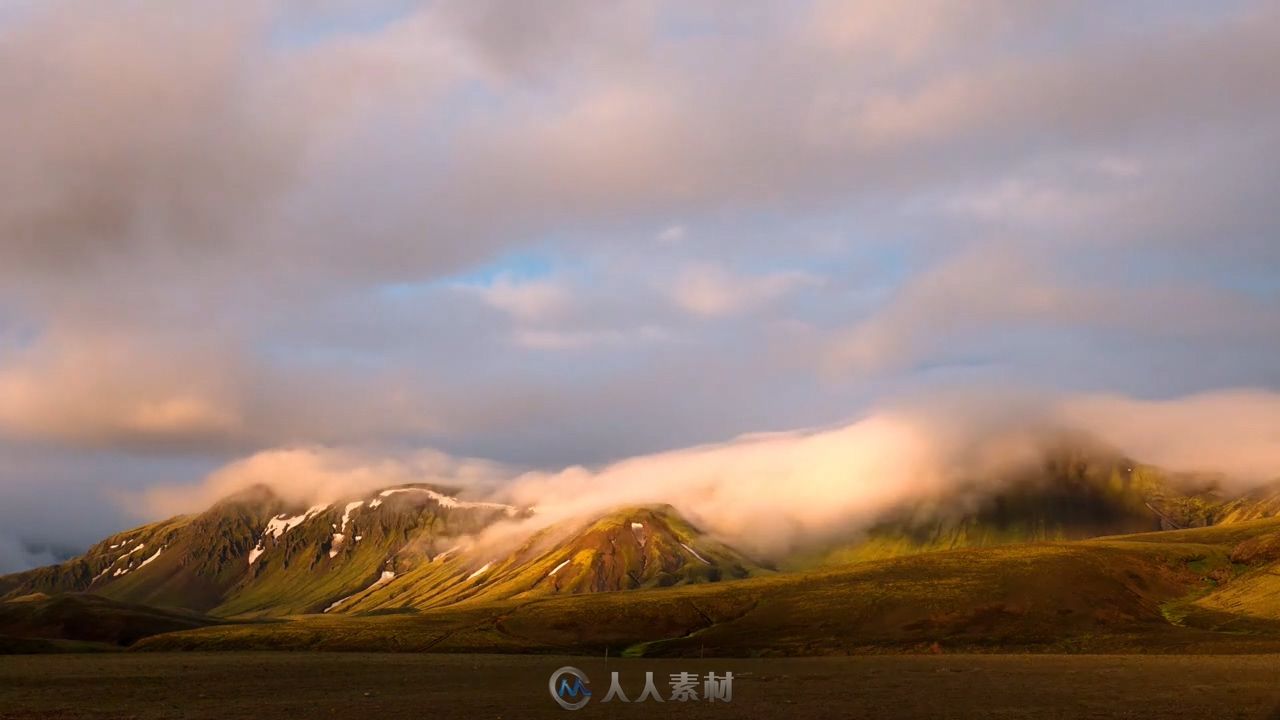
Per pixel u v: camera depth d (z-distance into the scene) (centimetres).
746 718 9869
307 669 18150
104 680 15700
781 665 18600
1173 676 13975
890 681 13938
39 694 13338
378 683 14825
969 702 11006
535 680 15188
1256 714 9544
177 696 12925
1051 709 10219
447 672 17125
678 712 10506
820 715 10031
